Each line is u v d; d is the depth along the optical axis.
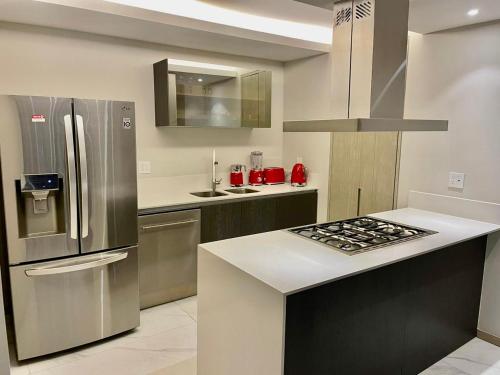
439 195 2.99
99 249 2.62
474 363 2.52
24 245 2.36
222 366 2.01
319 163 4.07
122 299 2.78
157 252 3.19
